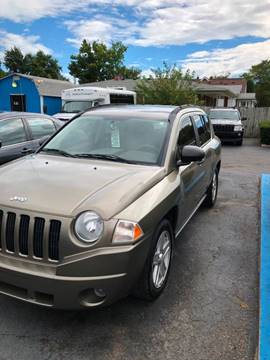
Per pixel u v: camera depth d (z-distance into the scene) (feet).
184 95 68.08
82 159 12.31
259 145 59.52
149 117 13.89
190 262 13.74
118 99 56.70
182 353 8.82
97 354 8.75
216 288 11.84
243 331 9.64
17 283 8.92
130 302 10.87
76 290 8.58
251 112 73.67
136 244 8.98
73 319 10.05
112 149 12.76
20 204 9.12
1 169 11.62
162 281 11.13
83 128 14.14
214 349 8.96
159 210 10.12
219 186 26.84
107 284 8.67
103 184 9.98
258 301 11.06
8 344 9.01
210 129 20.10
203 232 16.94
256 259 14.12
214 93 91.40
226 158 43.93
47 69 180.65
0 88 76.95
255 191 25.36
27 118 21.65
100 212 8.82
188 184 13.55
